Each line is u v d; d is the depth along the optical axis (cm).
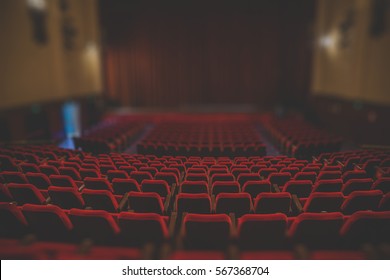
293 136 905
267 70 1620
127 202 370
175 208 348
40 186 407
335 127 1273
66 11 1238
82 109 1351
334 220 241
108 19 1584
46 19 1067
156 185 381
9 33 862
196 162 575
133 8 1582
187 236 247
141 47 1617
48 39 1080
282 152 882
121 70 1633
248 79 1642
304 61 1578
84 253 183
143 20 1595
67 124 1215
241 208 326
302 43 1566
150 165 532
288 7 1546
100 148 801
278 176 428
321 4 1470
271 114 1488
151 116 1493
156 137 938
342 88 1222
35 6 979
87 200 337
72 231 269
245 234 245
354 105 1091
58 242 274
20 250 167
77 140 823
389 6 872
